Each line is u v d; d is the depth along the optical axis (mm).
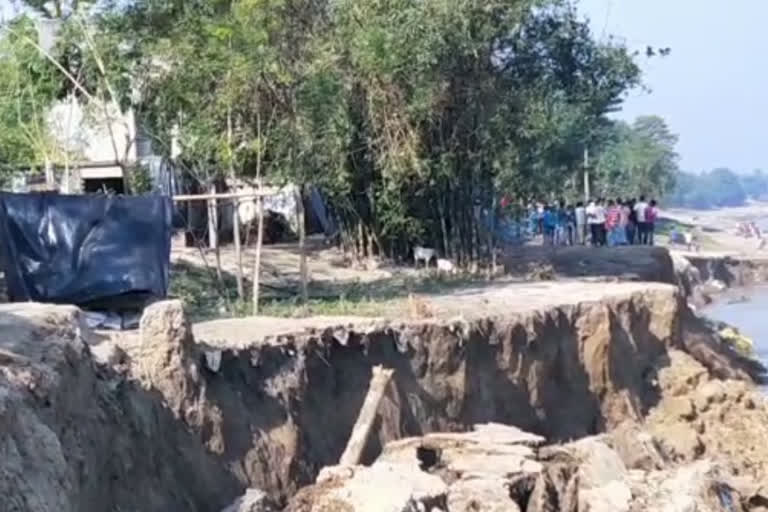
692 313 28266
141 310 16891
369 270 27562
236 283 23188
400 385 17562
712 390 22141
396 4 24062
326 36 23094
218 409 14352
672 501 16297
